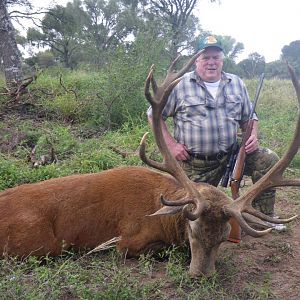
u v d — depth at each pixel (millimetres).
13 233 2020
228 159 2482
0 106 5039
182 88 2432
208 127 2395
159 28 5547
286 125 4789
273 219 1782
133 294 1700
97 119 4734
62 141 3850
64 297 1711
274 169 1911
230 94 2445
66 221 2086
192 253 1871
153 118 1986
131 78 4727
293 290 1861
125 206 2100
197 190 1846
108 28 15492
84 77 6457
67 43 14711
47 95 5555
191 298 1730
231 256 2066
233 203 1812
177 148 2438
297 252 2213
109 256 2059
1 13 6215
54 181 2188
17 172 2965
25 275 1815
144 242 2066
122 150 3686
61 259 2037
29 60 15570
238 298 1784
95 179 2172
